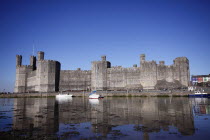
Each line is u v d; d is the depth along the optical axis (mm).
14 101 48531
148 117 20656
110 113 23938
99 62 75000
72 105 35031
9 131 15180
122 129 15578
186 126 16312
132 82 71750
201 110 25375
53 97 65250
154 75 69312
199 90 60250
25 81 79875
